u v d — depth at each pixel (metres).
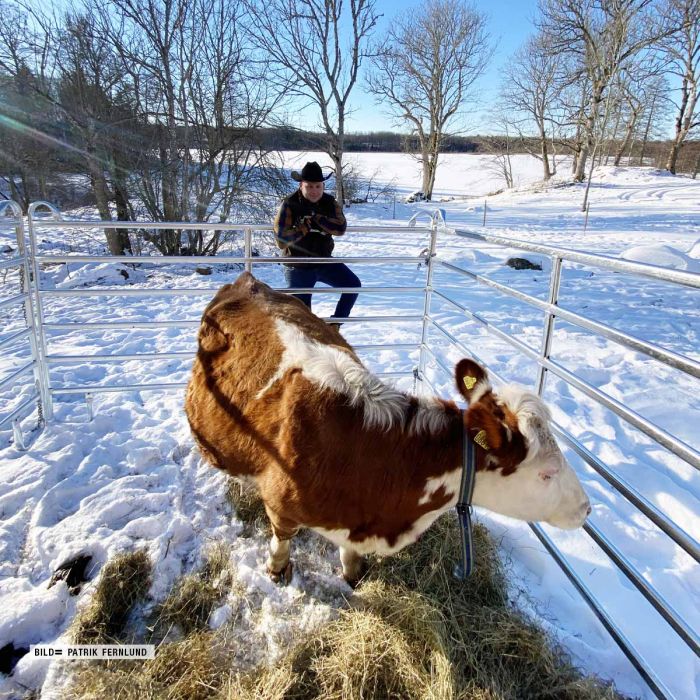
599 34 28.73
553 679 2.06
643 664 2.00
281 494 2.08
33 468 3.20
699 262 9.61
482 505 2.06
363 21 20.17
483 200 30.64
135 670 2.09
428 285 4.48
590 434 3.93
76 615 2.30
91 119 10.72
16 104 11.27
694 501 3.14
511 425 1.83
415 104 36.25
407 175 49.16
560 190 30.14
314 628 2.27
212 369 2.60
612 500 3.16
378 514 2.03
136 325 3.94
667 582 2.53
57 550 2.61
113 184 11.17
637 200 25.03
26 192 13.30
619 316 7.22
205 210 11.84
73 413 4.01
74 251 11.60
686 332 6.54
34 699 2.00
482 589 2.48
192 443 3.54
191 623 2.32
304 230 4.38
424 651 2.16
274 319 2.56
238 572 2.54
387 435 1.94
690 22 31.02
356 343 5.96
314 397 2.01
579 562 2.63
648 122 36.38
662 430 1.90
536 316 7.25
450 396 4.36
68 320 6.90
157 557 2.57
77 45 10.74
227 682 2.05
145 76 11.01
